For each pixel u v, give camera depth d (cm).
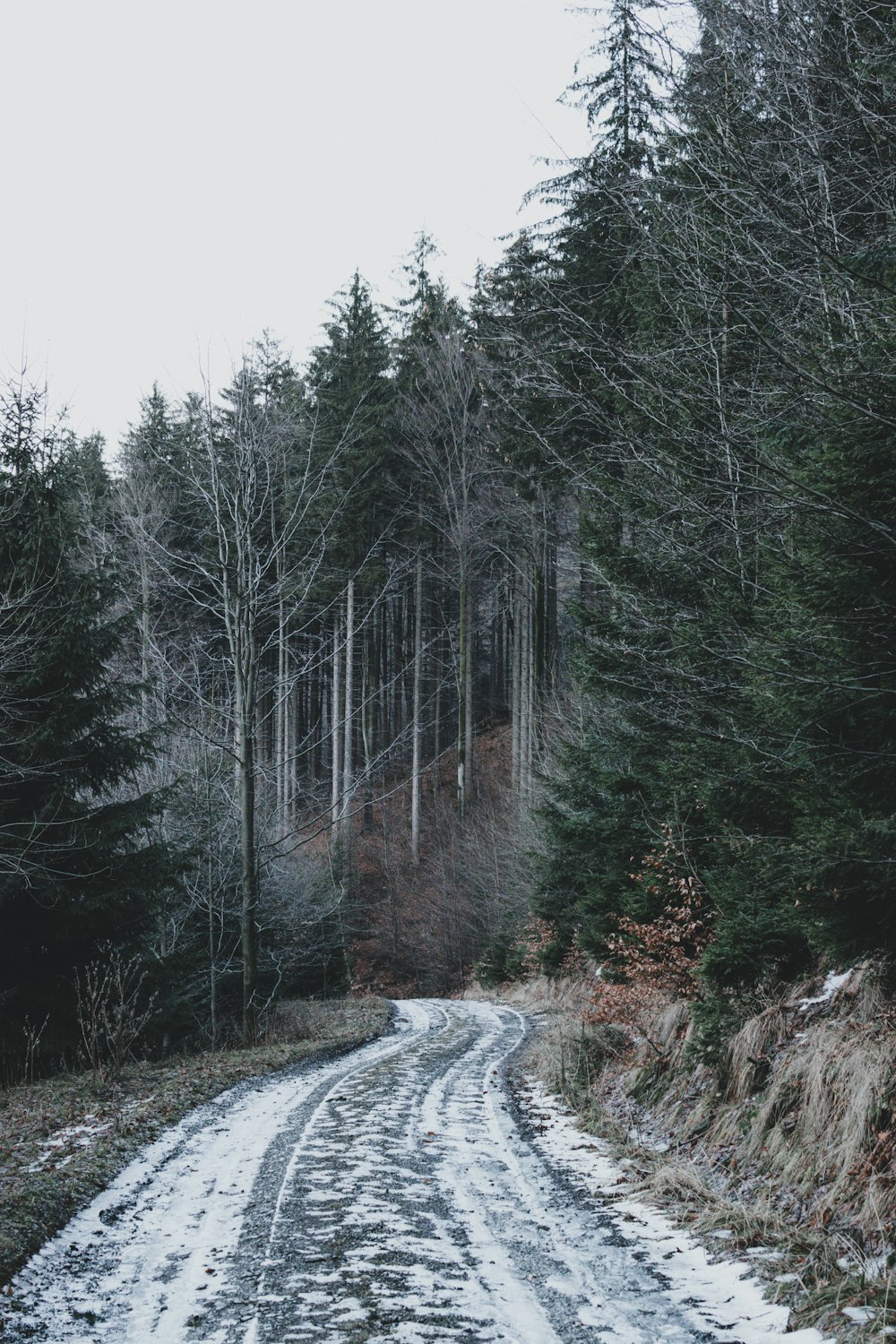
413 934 4166
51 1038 1477
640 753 1409
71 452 1645
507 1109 1111
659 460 795
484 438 3225
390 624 5144
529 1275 556
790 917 844
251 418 1977
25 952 1538
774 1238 597
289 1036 1986
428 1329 466
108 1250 624
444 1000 3212
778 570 741
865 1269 517
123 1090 1242
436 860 4209
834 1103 695
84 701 1548
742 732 801
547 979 2658
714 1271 560
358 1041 1914
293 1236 621
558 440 1060
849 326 640
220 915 2109
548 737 2784
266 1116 1074
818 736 661
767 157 648
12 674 1516
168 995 1697
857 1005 774
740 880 947
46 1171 804
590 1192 754
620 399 806
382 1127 965
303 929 2962
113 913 1538
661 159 741
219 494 2030
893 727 644
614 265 912
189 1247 620
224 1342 461
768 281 661
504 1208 701
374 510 3959
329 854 3822
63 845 1461
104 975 1548
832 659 624
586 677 1235
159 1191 762
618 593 1005
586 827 1614
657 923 1152
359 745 4972
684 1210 682
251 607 1902
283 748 3953
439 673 5044
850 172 653
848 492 612
